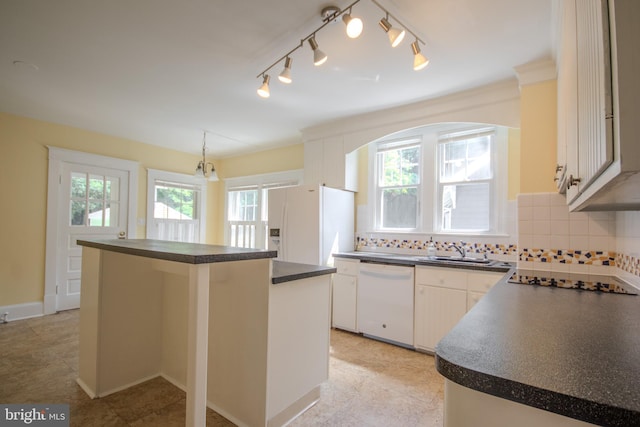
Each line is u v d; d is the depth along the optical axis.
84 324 2.26
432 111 3.12
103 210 4.45
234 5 1.80
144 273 2.37
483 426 0.67
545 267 2.30
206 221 5.83
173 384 2.32
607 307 1.27
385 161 3.96
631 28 0.57
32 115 3.72
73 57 2.39
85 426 1.81
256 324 1.75
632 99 0.56
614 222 2.08
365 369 2.54
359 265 3.30
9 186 3.68
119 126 4.11
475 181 3.27
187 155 5.55
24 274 3.78
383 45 2.18
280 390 1.79
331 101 3.18
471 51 2.23
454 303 2.70
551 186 2.30
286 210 3.76
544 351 0.78
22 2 1.78
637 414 0.51
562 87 1.69
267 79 2.45
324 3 1.78
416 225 3.68
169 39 2.15
